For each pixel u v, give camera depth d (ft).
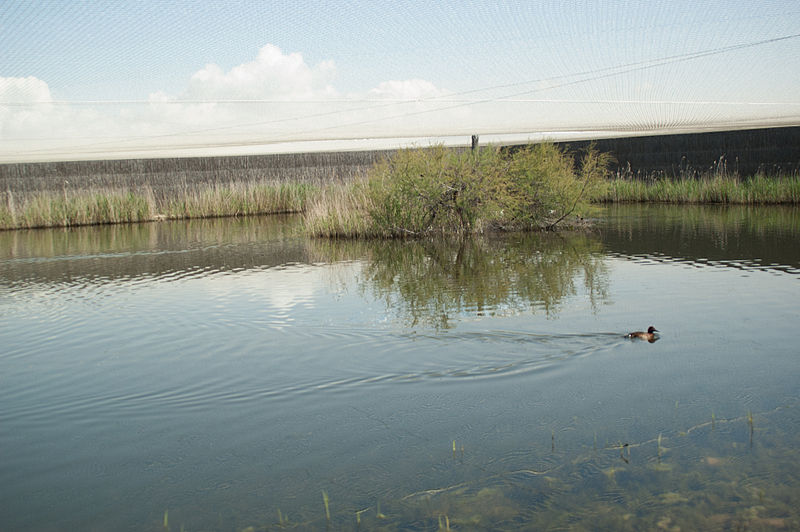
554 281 29.53
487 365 18.30
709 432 14.02
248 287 30.76
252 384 17.58
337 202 52.70
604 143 77.41
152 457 13.79
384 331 21.90
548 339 20.40
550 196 50.72
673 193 68.64
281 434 14.62
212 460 13.60
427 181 49.03
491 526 11.10
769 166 65.87
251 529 11.22
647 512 11.31
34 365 19.94
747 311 23.06
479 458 13.33
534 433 14.28
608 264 33.63
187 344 21.50
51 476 13.14
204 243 48.47
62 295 30.48
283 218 68.23
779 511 11.19
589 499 11.79
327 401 16.28
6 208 64.13
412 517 11.44
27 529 11.37
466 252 40.04
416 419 15.12
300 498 12.15
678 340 20.03
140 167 73.05
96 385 17.98
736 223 48.78
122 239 52.60
